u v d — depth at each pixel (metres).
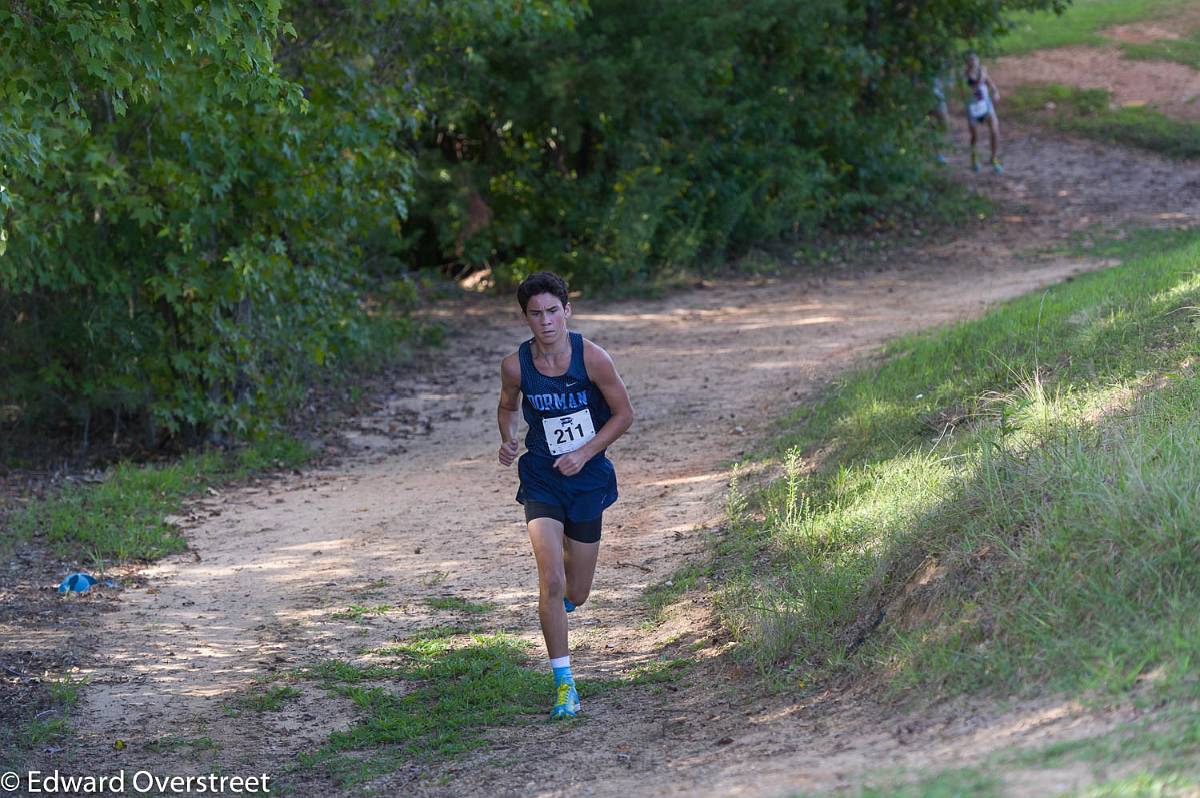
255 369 22.33
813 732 8.38
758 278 35.69
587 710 10.37
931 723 7.74
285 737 10.54
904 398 16.86
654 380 24.72
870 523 12.43
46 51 13.41
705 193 37.22
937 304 29.03
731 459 18.06
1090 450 10.34
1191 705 6.58
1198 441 9.67
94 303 21.67
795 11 36.56
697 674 10.71
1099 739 6.48
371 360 27.23
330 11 23.56
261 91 14.17
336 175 23.02
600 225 35.12
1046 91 55.88
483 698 10.95
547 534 10.13
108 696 11.60
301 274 23.47
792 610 10.98
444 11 25.23
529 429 10.31
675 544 14.80
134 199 20.30
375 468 20.67
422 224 38.16
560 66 33.09
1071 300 19.17
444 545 15.96
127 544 16.42
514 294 35.62
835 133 40.41
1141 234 36.12
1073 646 7.74
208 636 13.20
